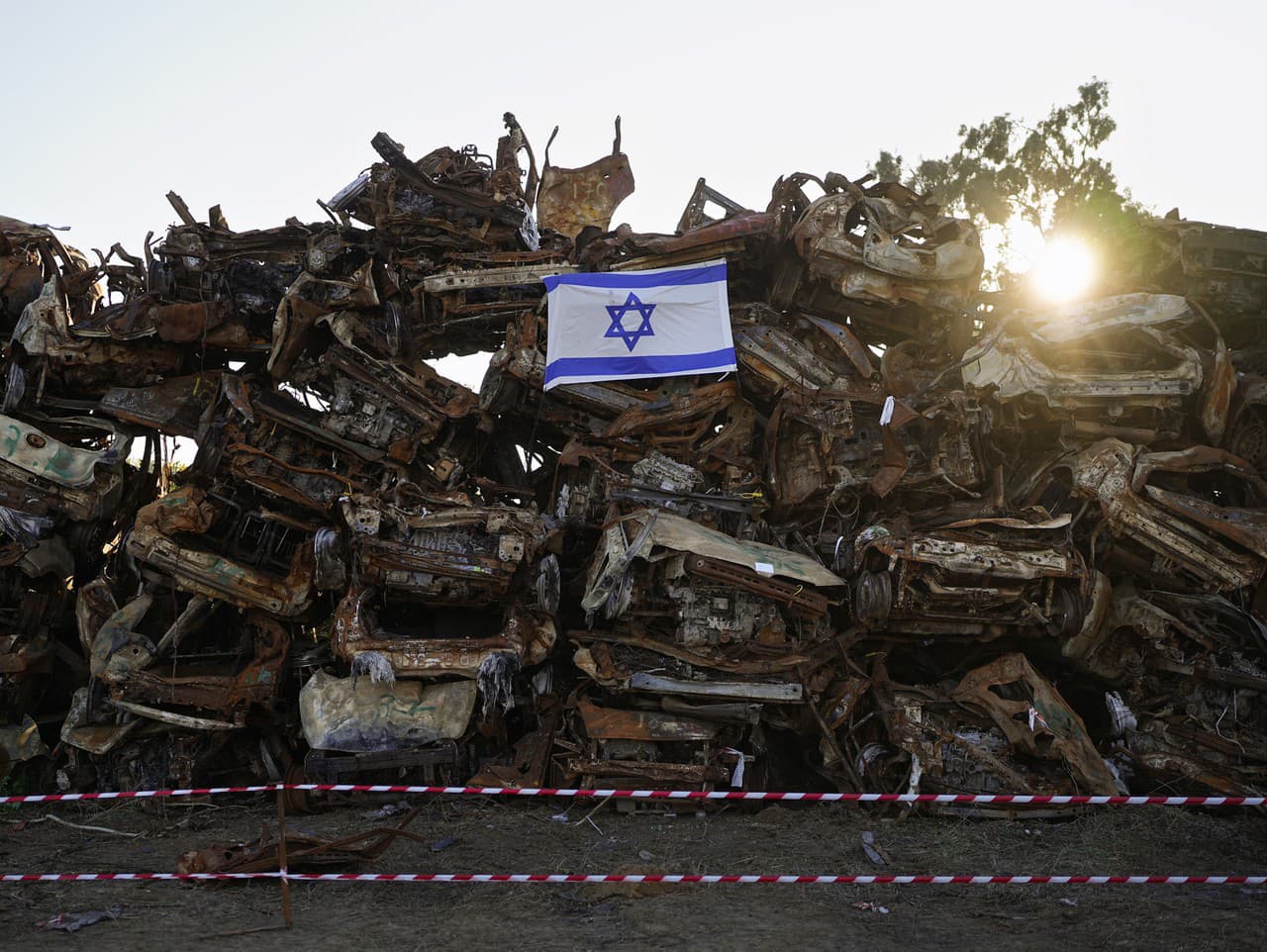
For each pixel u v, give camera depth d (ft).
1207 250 49.65
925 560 38.37
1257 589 42.01
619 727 37.52
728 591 39.75
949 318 50.42
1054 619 40.24
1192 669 40.68
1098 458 42.70
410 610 42.27
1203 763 38.14
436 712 37.60
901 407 42.73
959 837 33.01
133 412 46.85
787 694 38.40
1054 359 44.57
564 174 60.23
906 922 23.90
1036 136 95.14
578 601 45.39
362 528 38.06
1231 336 52.11
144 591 42.04
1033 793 35.83
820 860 30.09
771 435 46.70
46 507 43.32
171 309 47.67
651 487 43.68
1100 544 43.04
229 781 40.50
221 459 43.98
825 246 48.14
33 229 50.44
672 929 23.02
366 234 49.83
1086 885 27.32
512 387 48.21
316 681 38.19
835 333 48.57
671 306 48.08
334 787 30.94
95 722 39.24
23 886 26.40
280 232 51.03
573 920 23.77
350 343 46.62
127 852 31.09
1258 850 32.17
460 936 22.40
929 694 38.63
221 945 21.61
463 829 33.35
